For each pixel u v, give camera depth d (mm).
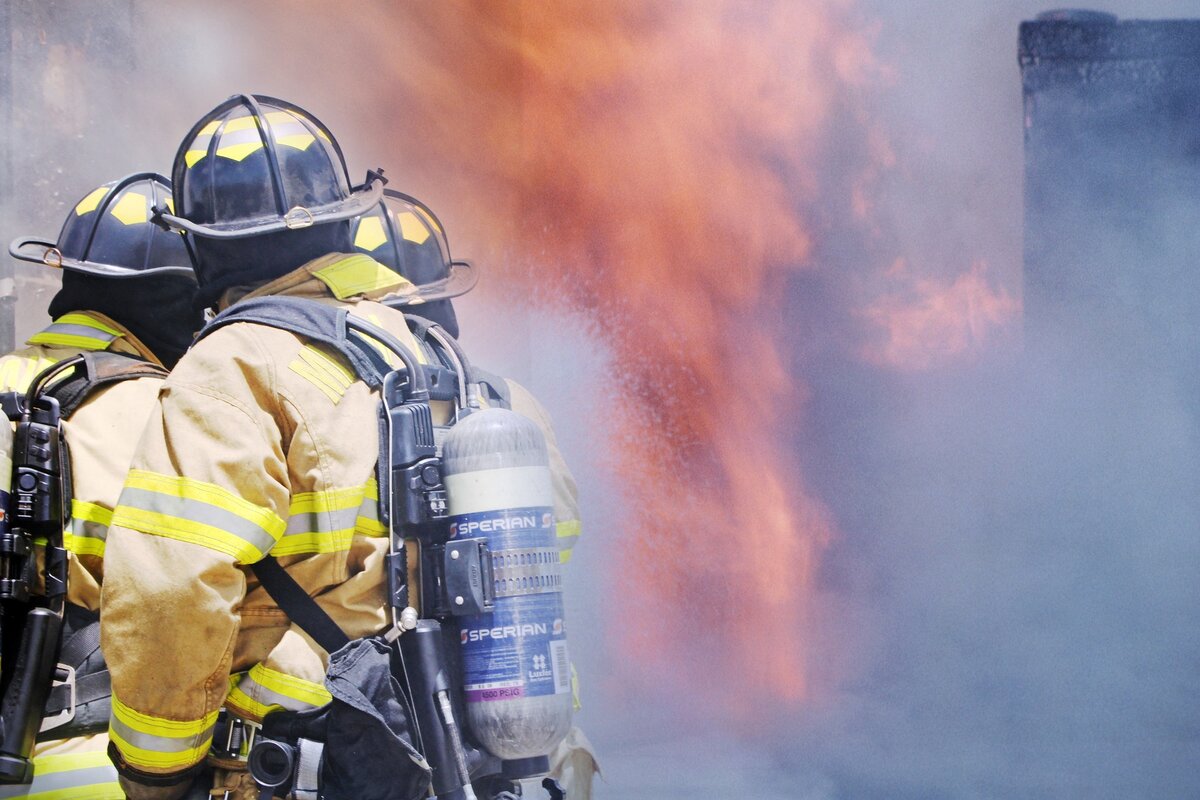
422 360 7188
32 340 8742
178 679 6027
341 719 6211
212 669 6090
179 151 7391
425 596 6449
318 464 6379
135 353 8859
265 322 6559
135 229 8992
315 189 7281
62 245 9000
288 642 6449
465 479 6438
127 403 7965
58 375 7910
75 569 7551
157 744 6113
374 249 9742
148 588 6000
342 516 6375
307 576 6375
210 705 6152
